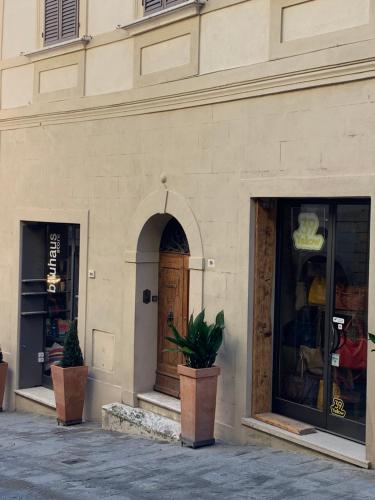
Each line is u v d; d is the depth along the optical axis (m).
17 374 12.76
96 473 7.89
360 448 7.68
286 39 8.19
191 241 9.43
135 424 9.93
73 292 12.19
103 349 11.01
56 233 12.66
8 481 7.75
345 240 7.99
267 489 6.90
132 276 10.44
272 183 8.33
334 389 8.15
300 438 8.02
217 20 9.08
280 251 8.80
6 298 13.08
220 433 8.99
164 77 9.82
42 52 12.03
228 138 8.92
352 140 7.49
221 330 8.66
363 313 7.80
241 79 8.65
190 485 7.18
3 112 13.02
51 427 10.97
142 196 10.28
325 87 7.76
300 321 8.59
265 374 8.77
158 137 9.99
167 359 10.42
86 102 11.20
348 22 7.53
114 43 10.78
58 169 11.86
